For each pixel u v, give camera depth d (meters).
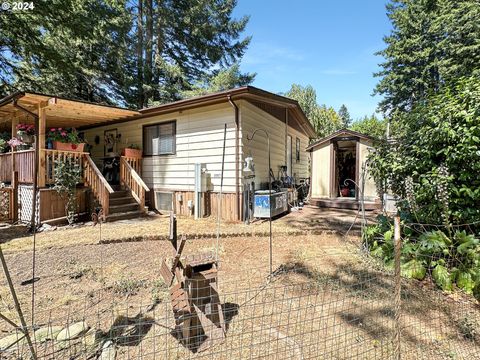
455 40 17.14
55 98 6.22
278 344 2.29
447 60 17.38
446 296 3.17
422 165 3.95
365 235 4.76
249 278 3.60
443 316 2.76
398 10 22.97
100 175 7.20
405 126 4.66
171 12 15.17
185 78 15.91
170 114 8.35
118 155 9.45
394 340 2.21
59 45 12.55
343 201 9.02
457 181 3.73
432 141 3.83
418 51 21.20
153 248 4.84
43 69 12.65
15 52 11.53
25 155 6.82
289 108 10.03
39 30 11.86
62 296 3.08
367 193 8.73
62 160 7.05
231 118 7.16
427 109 4.21
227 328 2.51
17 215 6.98
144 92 15.52
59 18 10.88
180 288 2.31
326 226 6.33
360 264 4.09
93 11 12.45
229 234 5.57
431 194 3.80
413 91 21.92
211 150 7.55
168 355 2.15
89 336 2.33
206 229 6.02
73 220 6.86
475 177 3.55
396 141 4.66
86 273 3.71
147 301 2.97
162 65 15.11
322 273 3.77
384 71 23.86
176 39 16.41
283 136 10.73
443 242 3.46
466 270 3.28
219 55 17.05
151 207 8.88
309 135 15.75
